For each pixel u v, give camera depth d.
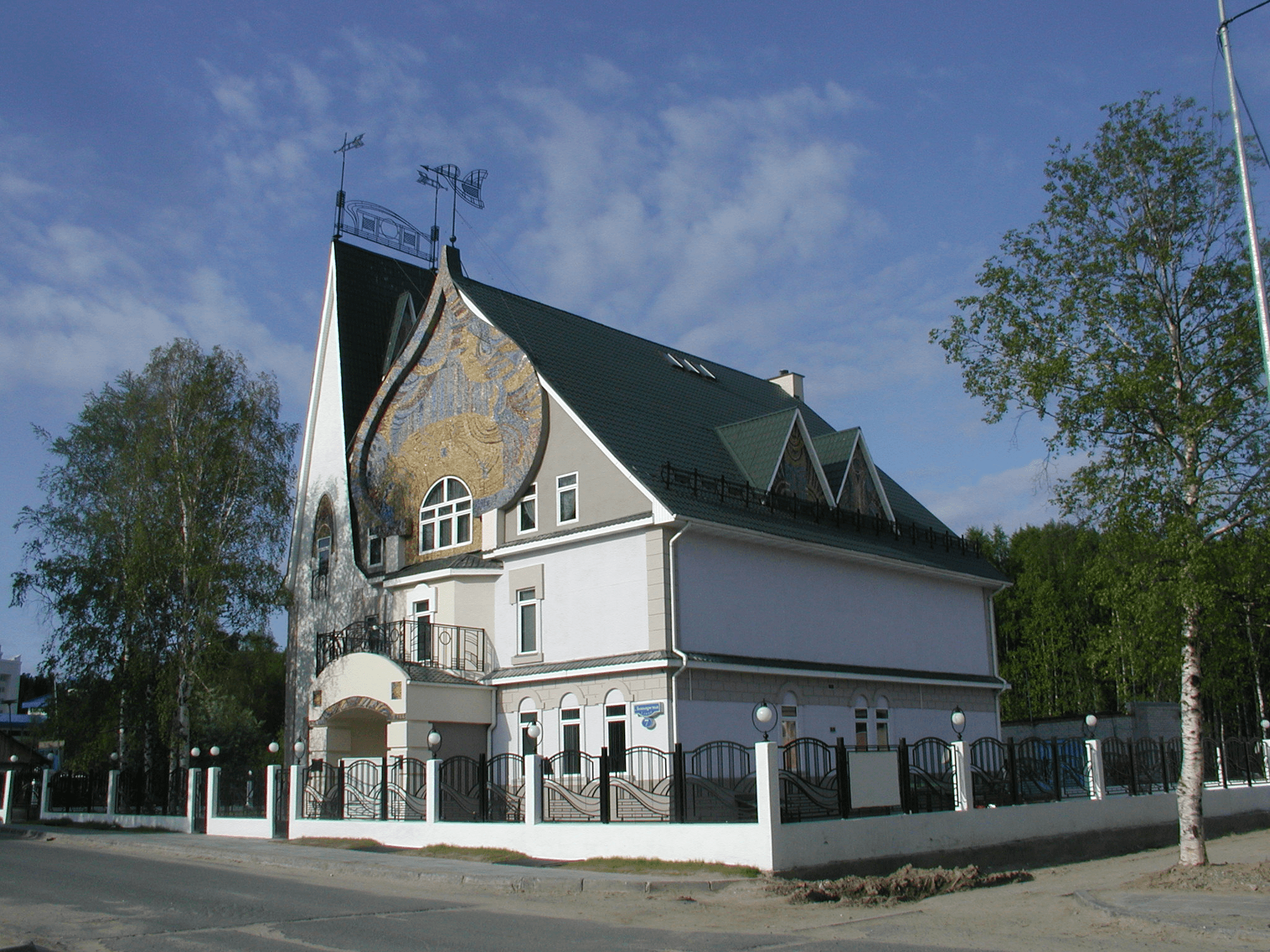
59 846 27.69
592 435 28.48
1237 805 31.75
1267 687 48.91
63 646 36.03
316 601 36.62
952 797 22.81
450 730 28.53
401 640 31.17
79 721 36.53
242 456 37.22
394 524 33.69
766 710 18.36
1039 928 13.52
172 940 12.56
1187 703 19.83
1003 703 58.91
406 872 19.56
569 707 27.69
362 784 26.94
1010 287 21.58
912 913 15.25
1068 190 21.59
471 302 32.69
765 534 28.59
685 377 37.38
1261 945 12.05
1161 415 20.02
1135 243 20.70
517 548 29.50
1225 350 19.86
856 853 19.41
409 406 34.22
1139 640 19.97
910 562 33.94
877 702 32.12
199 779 31.06
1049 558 60.38
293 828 27.23
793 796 21.48
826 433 43.47
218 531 36.25
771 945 12.17
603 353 34.66
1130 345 20.66
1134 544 19.36
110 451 38.91
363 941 12.39
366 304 39.94
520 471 30.08
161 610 36.34
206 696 36.56
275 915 14.52
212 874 20.16
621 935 13.03
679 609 26.45
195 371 38.00
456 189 43.06
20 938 12.80
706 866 18.45
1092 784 26.84
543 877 17.81
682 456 30.23
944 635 35.88
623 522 27.00
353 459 35.66
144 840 27.30
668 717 25.53
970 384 21.89
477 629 30.23
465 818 25.75
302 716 36.19
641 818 25.08
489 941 12.41
